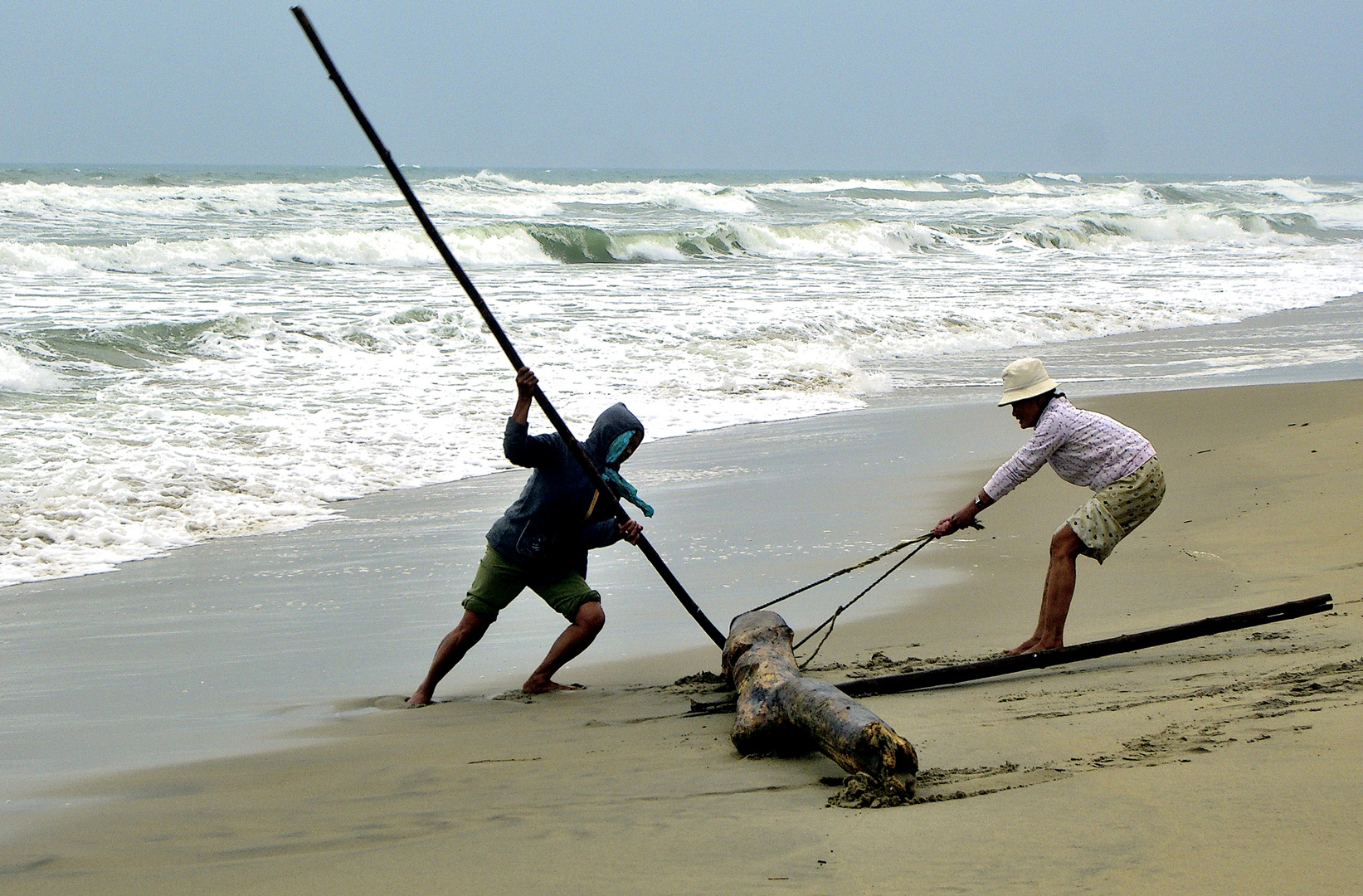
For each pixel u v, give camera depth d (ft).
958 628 46.55
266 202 340.39
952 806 23.82
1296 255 297.94
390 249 216.13
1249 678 33.58
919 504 72.43
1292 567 50.26
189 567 61.77
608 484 41.32
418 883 22.04
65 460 79.77
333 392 106.52
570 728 35.37
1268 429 84.99
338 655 46.62
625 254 245.04
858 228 285.43
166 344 118.83
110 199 305.73
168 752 34.09
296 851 24.81
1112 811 22.21
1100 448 41.60
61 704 40.19
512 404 105.29
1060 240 315.37
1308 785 22.20
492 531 41.55
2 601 55.77
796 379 121.90
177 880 23.29
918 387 124.26
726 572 57.72
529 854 23.27
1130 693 33.47
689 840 23.34
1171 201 529.04
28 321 128.26
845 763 26.40
